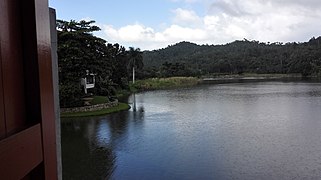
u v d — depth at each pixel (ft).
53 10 6.13
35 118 3.76
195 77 234.38
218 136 59.11
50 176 4.10
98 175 39.75
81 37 84.02
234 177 38.14
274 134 59.82
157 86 180.45
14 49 3.44
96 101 94.89
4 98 3.17
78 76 86.07
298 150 48.96
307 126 66.13
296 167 41.34
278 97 118.01
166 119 78.02
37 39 3.72
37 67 3.72
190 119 77.46
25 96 3.71
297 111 85.10
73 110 85.46
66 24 84.84
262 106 95.91
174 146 52.54
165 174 39.55
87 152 50.11
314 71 254.27
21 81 3.61
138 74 195.52
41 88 3.81
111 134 62.39
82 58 83.30
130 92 149.07
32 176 3.76
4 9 3.22
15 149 3.12
